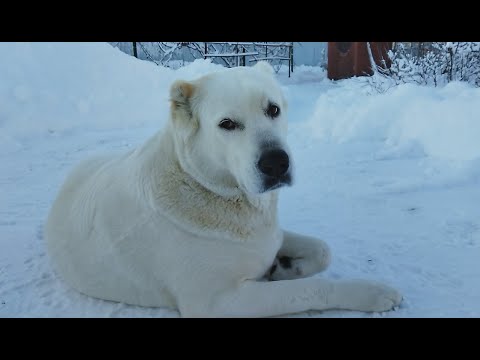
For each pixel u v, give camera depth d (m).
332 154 1.59
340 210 1.08
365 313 0.64
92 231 0.72
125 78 2.60
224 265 0.64
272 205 0.69
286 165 0.61
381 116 1.78
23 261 0.87
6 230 1.04
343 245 0.88
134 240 0.67
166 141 0.69
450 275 0.74
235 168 0.63
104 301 0.72
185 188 0.65
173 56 4.48
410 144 1.55
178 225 0.65
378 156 1.51
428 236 0.90
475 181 1.19
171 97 0.67
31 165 1.65
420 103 1.63
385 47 3.54
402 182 1.22
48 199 1.28
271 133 0.62
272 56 4.81
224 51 4.39
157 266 0.67
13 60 2.40
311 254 0.75
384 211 1.05
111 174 0.76
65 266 0.76
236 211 0.65
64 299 0.73
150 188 0.67
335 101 2.17
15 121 2.11
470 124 1.40
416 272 0.76
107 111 2.37
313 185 1.28
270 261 0.71
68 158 1.73
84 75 2.53
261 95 0.64
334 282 0.64
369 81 2.58
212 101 0.65
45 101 2.26
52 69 2.47
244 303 0.62
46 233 0.83
